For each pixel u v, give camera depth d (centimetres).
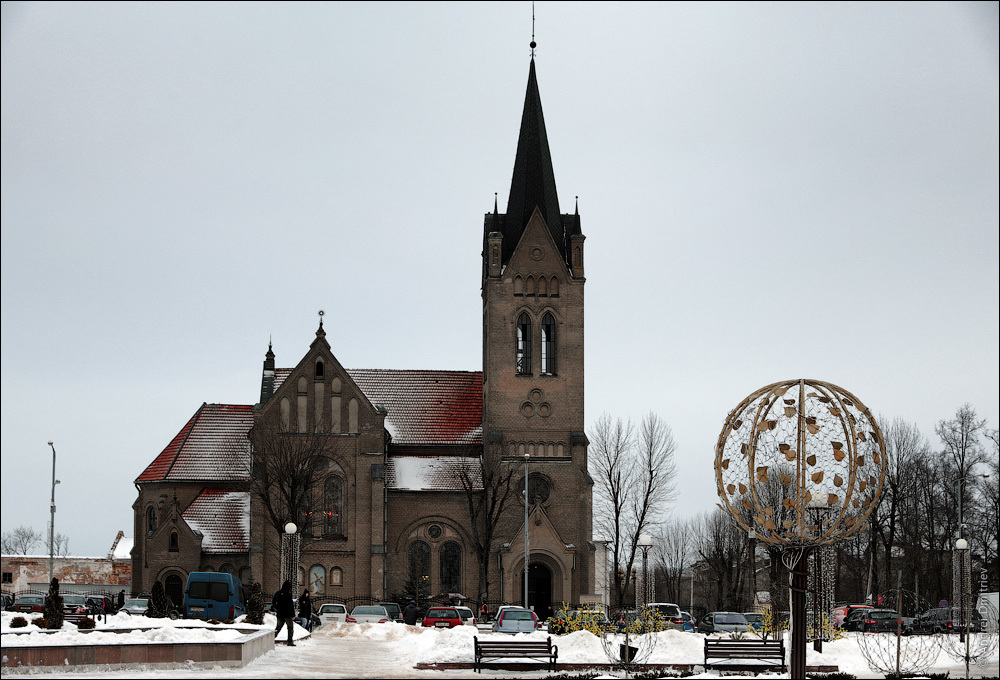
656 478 11200
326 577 9894
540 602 9981
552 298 10519
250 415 10975
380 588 9881
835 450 2281
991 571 9519
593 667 4259
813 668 4197
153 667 3712
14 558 12250
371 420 10125
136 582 10275
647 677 3928
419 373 11394
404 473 10431
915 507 10062
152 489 10412
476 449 10750
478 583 10138
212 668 3825
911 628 6538
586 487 10244
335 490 10044
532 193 10656
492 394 10344
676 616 7650
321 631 7075
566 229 10769
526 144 10812
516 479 10219
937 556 10231
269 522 9875
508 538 10094
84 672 3556
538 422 10338
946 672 4216
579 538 10194
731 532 11744
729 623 7494
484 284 10794
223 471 10475
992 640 4628
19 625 5219
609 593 12450
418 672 4150
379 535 9956
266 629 4922
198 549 9775
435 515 10256
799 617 2312
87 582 12369
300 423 10038
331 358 10138
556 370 10425
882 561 11200
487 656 4291
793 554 2338
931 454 10112
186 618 7181
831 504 2288
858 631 6619
